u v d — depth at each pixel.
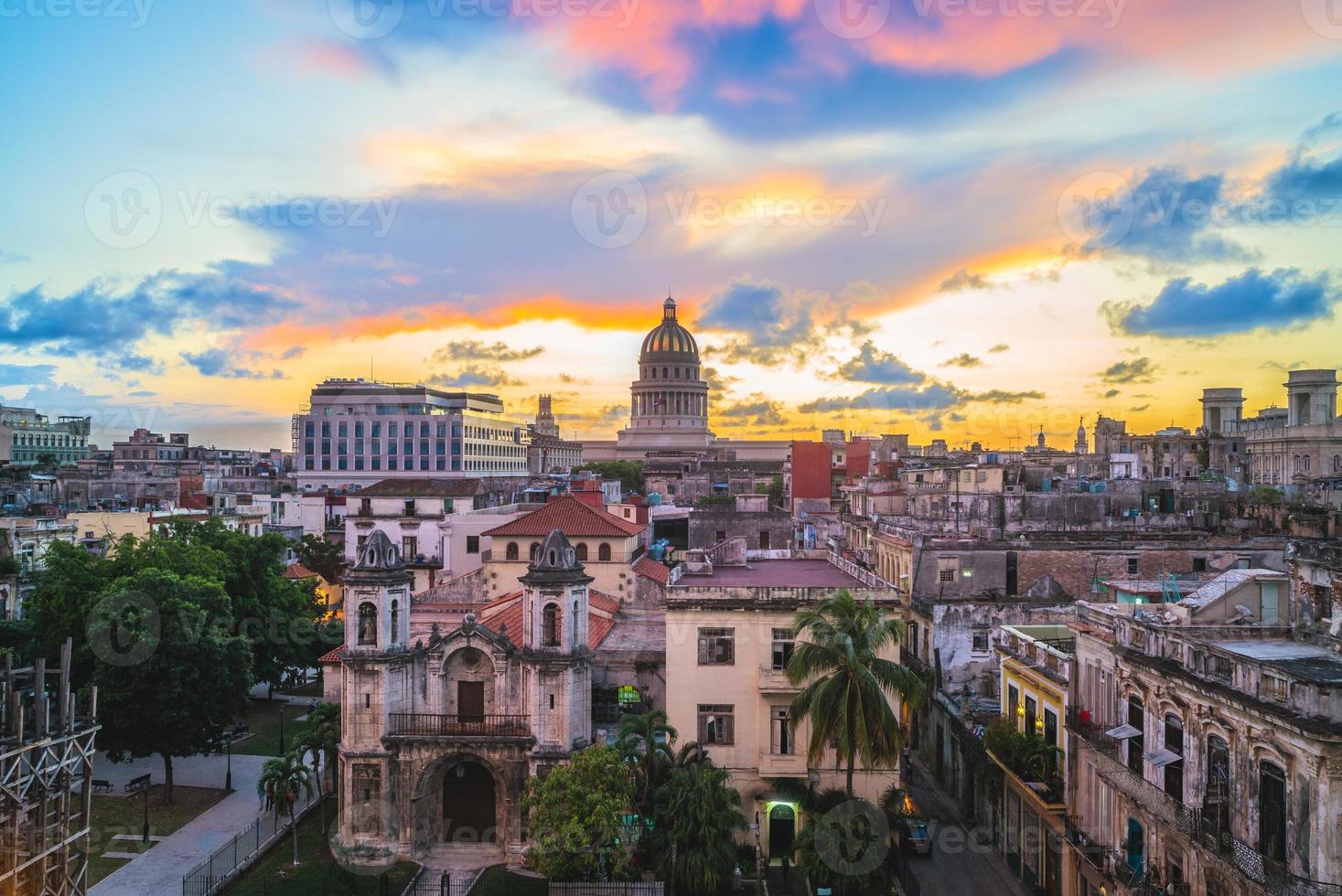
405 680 46.88
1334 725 26.92
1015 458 152.88
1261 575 39.16
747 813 46.72
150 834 49.28
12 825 28.56
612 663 51.97
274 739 65.75
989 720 53.34
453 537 76.88
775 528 90.12
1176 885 33.16
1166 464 140.25
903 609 52.28
